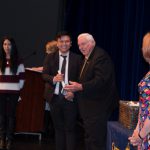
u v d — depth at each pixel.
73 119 4.00
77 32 7.19
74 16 7.32
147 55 2.37
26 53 7.89
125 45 4.80
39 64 7.88
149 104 2.31
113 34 5.54
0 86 4.82
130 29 4.65
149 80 2.35
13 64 4.82
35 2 7.87
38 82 5.55
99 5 6.21
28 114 5.57
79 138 6.05
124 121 3.41
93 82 3.45
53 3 7.85
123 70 4.88
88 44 3.57
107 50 5.86
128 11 4.66
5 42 4.79
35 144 5.38
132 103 3.43
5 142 4.98
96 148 3.55
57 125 4.07
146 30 4.15
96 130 3.52
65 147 4.12
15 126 5.52
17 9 7.87
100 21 6.18
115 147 3.36
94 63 3.52
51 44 5.19
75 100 3.96
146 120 2.30
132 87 4.52
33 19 7.89
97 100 3.52
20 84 4.95
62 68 3.98
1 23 7.88
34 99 5.57
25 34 7.89
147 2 4.14
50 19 7.85
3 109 4.88
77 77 3.97
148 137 2.34
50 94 3.95
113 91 3.54
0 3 7.86
